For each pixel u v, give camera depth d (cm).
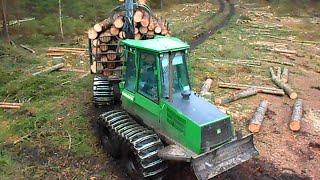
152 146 789
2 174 887
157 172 786
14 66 1736
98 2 3172
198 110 773
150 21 1166
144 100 858
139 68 863
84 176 886
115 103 1202
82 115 1178
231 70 1731
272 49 2234
